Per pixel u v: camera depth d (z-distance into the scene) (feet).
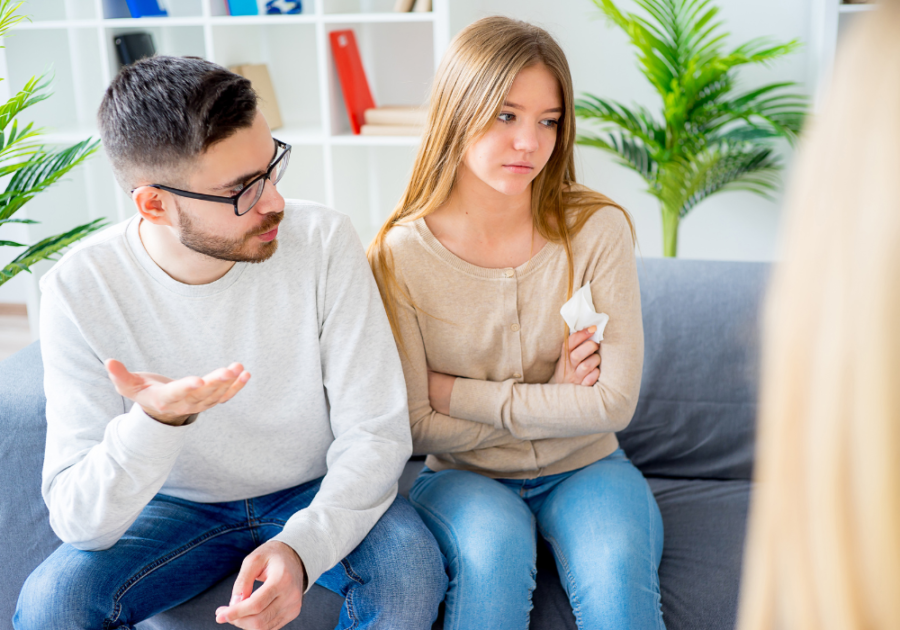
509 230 4.51
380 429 4.10
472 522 4.03
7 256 10.35
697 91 8.07
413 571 3.69
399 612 3.64
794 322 0.92
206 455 4.09
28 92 5.47
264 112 9.46
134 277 3.92
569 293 4.44
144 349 4.00
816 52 8.55
